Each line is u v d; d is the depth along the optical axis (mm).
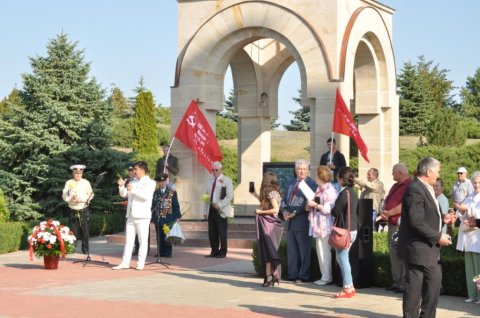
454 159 38469
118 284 14930
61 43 29312
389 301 12922
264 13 23078
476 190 12867
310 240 15172
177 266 17938
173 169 23812
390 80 25141
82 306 12328
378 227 18000
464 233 12859
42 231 17219
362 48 24391
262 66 27391
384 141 25297
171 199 18953
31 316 11477
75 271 17031
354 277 14305
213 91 24172
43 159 27484
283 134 54656
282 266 15836
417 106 51625
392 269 13883
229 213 19703
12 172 28312
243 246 21906
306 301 12867
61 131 28484
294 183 15422
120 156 28672
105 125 29125
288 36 22719
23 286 14656
